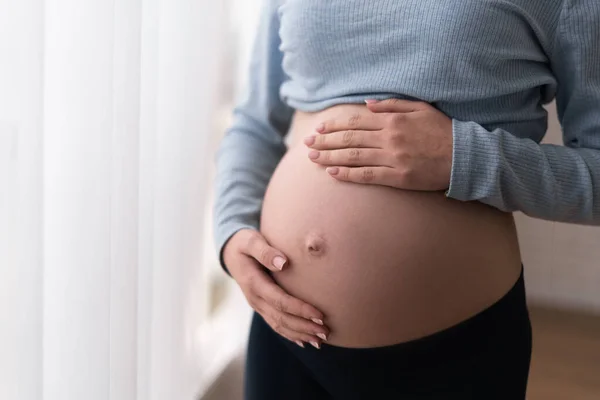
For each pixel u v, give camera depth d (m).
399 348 0.89
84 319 0.81
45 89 0.73
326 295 0.90
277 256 0.93
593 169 0.86
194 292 1.30
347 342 0.91
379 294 0.88
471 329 0.89
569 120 0.93
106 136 0.80
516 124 0.92
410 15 0.87
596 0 0.85
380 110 0.89
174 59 1.08
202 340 1.48
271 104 1.15
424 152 0.85
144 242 0.99
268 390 1.03
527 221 1.90
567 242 1.88
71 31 0.75
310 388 1.02
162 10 1.03
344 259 0.89
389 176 0.87
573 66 0.88
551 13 0.87
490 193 0.84
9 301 0.67
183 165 1.16
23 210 0.66
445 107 0.89
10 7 0.63
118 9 0.82
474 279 0.88
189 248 1.24
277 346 1.03
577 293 1.91
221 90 1.35
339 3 0.91
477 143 0.83
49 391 0.79
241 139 1.15
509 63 0.88
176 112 1.10
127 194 0.87
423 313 0.88
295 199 0.95
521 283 0.96
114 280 0.87
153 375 1.14
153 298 1.10
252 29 1.51
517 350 0.92
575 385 1.61
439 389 0.91
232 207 1.05
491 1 0.84
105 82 0.78
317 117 0.98
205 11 1.17
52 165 0.76
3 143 0.64
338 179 0.90
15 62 0.64
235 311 1.60
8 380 0.68
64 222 0.78
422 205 0.88
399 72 0.88
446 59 0.86
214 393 1.41
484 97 0.87
